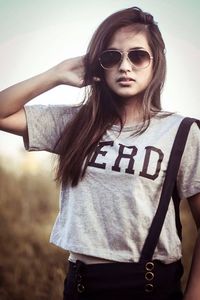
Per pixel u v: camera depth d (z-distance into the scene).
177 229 1.85
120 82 1.88
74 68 2.05
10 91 2.02
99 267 1.78
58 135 2.05
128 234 1.75
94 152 1.85
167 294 1.79
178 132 1.81
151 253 1.74
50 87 2.06
